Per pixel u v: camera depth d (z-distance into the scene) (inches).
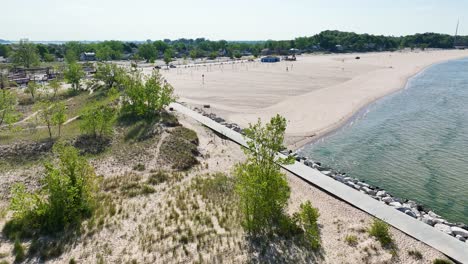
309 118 2130.9
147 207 977.5
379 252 782.5
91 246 792.3
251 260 753.6
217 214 938.7
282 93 3011.8
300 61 6830.7
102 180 1156.5
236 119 2127.2
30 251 767.7
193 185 1133.1
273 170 855.7
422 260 757.3
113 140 1560.0
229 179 1181.7
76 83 3065.9
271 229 868.0
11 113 1881.2
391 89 3223.4
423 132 1895.9
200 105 2544.3
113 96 2295.8
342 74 4407.0
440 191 1211.9
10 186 1117.1
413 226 895.7
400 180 1300.4
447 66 5605.3
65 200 896.9
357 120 2127.2
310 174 1242.0
